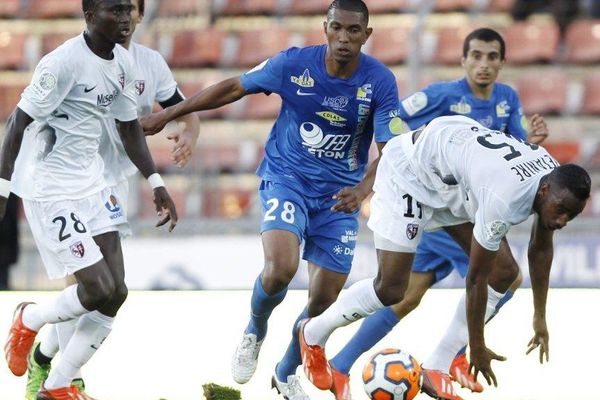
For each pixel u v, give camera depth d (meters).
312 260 23.77
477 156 19.92
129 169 23.81
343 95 22.67
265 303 22.44
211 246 41.41
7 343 22.20
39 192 21.14
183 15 53.72
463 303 23.23
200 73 53.41
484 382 26.70
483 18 54.41
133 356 28.44
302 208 22.98
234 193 45.41
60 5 56.84
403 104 28.56
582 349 28.72
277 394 25.55
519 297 32.09
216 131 50.25
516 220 19.16
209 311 30.33
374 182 22.58
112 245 21.70
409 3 54.31
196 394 26.08
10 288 40.75
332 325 22.14
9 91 52.00
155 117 23.42
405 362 21.55
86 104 21.11
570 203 18.22
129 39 24.55
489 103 28.31
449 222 22.50
